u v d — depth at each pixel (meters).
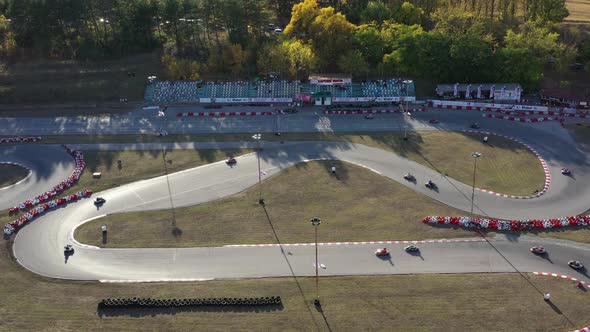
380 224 106.75
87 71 175.25
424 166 128.50
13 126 152.25
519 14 199.38
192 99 166.62
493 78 167.75
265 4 193.88
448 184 120.56
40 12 176.62
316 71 175.12
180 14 181.62
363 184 121.25
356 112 158.50
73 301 87.44
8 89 167.88
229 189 120.19
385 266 94.56
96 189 121.31
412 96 165.75
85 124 153.62
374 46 175.62
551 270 93.06
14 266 96.25
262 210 112.19
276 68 171.38
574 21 196.75
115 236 104.31
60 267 95.88
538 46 167.25
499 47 174.75
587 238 101.38
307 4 183.00
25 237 104.62
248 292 88.50
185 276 92.88
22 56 180.00
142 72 175.62
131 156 136.00
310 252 98.62
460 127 148.25
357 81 171.75
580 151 134.12
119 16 182.88
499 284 89.69
